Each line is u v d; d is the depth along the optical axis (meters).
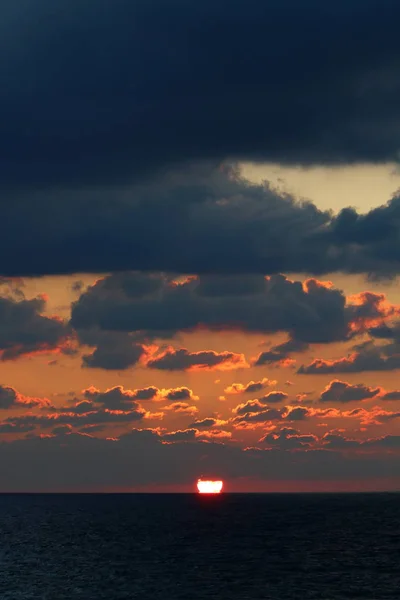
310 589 175.25
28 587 181.75
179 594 170.12
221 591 173.62
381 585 180.75
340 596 167.12
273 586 179.25
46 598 167.25
